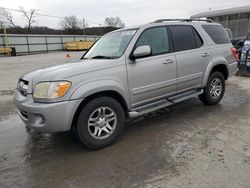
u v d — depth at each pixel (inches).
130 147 135.2
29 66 647.8
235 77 341.4
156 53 157.2
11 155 133.0
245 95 237.9
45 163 122.8
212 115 181.5
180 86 171.9
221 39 205.3
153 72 152.7
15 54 1374.3
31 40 1622.8
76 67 128.3
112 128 138.2
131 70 142.6
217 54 195.0
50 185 104.0
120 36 161.3
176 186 97.8
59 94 117.3
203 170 108.0
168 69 160.7
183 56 169.9
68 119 120.0
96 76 128.6
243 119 170.2
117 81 136.0
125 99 141.8
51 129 119.7
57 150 136.6
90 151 133.0
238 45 416.8
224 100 221.9
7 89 326.3
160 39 161.6
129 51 144.3
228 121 167.5
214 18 512.4
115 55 146.9
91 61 142.7
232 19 480.1
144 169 111.9
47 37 1723.7
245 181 98.7
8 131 169.5
